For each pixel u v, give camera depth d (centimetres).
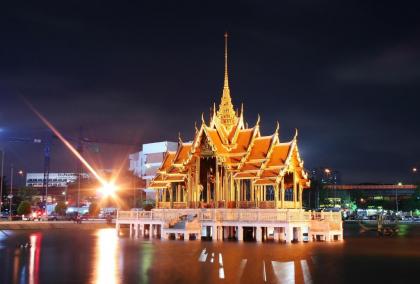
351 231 12138
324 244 7569
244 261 5394
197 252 6256
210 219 8194
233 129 9038
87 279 4266
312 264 5234
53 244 7456
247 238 8500
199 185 8962
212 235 8131
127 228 12238
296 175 8712
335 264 5269
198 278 4325
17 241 8069
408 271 4812
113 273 4597
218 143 8738
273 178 8200
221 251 6356
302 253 6188
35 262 5372
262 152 8588
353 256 5950
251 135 8819
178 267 4959
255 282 4147
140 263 5250
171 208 9225
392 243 7981
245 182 9000
